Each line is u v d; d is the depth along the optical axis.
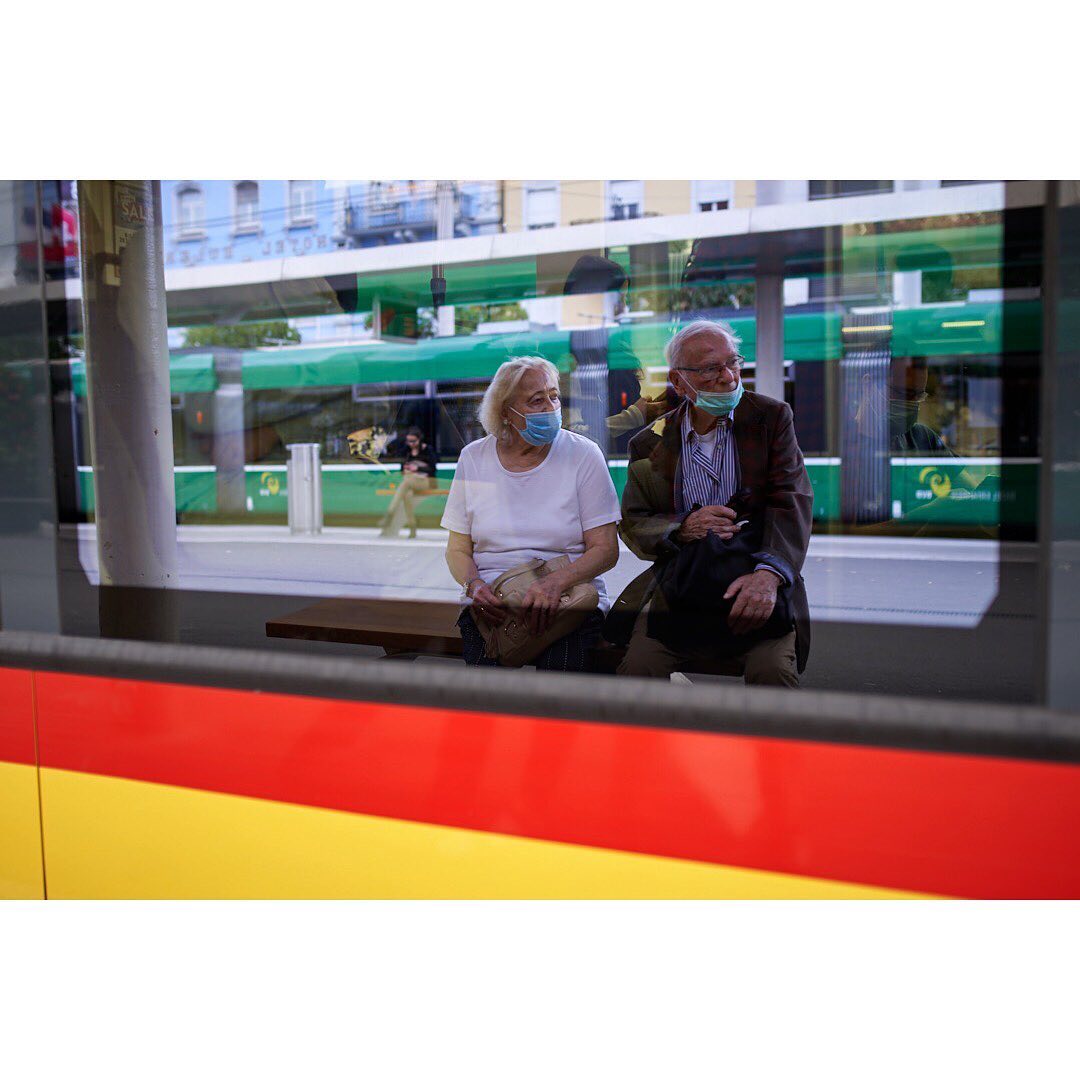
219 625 2.07
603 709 1.73
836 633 1.82
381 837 1.88
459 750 1.82
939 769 1.57
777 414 1.88
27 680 2.12
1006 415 1.66
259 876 1.97
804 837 1.64
